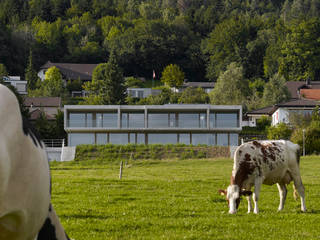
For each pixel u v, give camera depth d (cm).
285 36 16162
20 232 365
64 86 15200
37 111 9062
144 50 18325
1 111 327
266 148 1440
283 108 8338
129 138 7081
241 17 19550
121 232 1095
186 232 1104
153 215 1366
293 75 14888
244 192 1371
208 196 1864
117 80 11231
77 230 1107
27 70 16138
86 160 5378
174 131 7075
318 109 7638
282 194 1507
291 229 1161
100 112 7019
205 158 5266
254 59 16562
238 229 1151
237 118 7025
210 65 17575
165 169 3844
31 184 350
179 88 15650
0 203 328
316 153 5412
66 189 2030
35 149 358
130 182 2445
